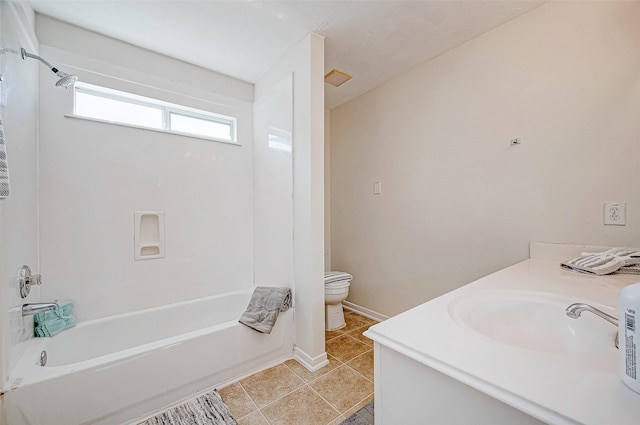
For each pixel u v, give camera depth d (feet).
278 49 6.54
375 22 5.61
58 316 5.09
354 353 6.54
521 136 5.44
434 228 7.02
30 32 4.83
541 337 2.80
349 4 5.10
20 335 4.20
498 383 1.54
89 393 3.95
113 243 6.04
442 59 6.77
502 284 3.53
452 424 1.76
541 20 5.15
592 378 1.56
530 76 5.30
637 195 4.23
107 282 5.95
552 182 5.07
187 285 7.07
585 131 4.69
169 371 4.65
